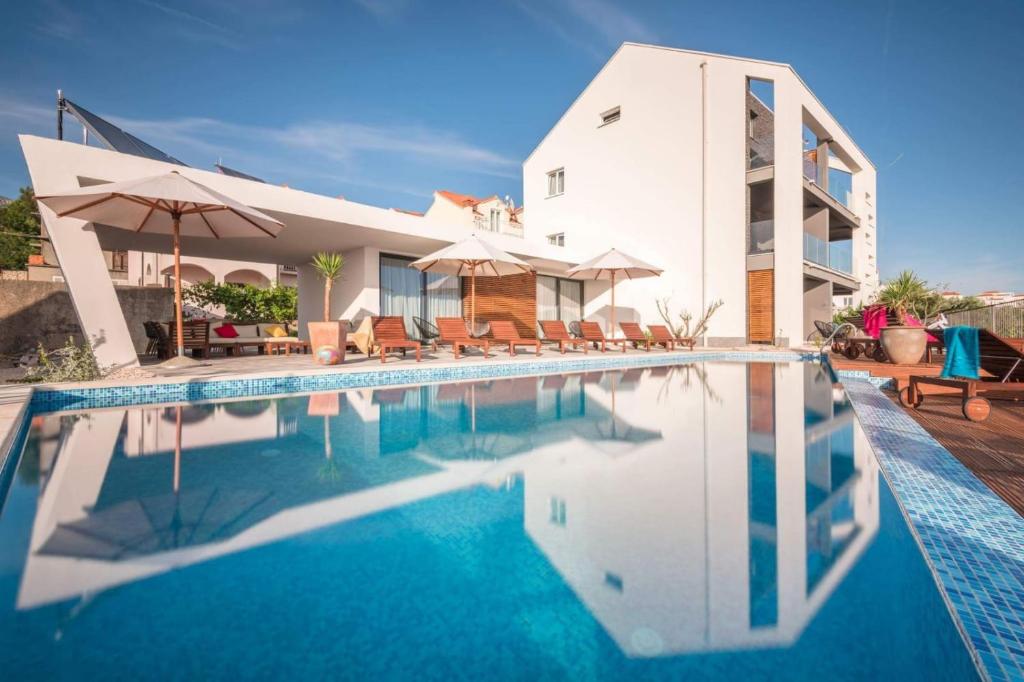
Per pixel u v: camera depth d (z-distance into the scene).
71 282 6.66
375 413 4.93
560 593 1.52
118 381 5.68
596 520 2.12
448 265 11.70
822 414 4.87
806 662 1.16
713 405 5.40
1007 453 3.42
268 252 13.28
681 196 16.11
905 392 5.55
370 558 1.78
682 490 2.52
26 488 2.56
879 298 18.84
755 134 19.72
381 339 9.22
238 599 1.49
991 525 2.17
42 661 1.17
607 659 1.19
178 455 3.26
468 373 8.56
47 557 1.76
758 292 15.33
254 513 2.22
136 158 7.35
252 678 1.13
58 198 5.91
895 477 2.88
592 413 4.90
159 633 1.31
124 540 1.92
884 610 1.38
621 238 17.39
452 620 1.38
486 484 2.65
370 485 2.63
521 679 1.13
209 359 10.02
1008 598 1.58
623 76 17.44
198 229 8.20
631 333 13.76
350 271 12.88
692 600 1.45
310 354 12.20
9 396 4.88
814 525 2.03
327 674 1.15
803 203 18.11
